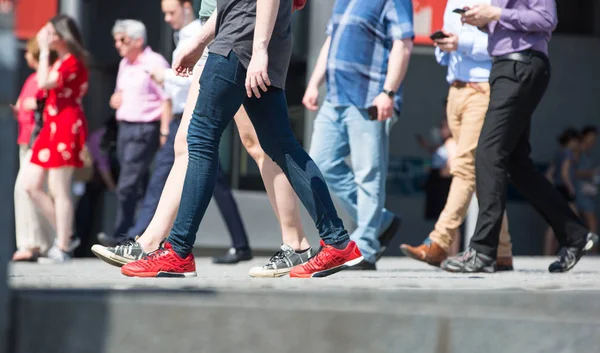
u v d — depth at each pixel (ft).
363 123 45.21
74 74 58.90
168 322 22.85
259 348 22.81
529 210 100.99
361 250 45.19
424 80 102.32
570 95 106.52
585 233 42.80
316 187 31.71
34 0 75.20
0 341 22.41
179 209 31.65
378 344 22.90
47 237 60.34
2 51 22.18
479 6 39.83
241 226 56.39
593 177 97.35
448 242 44.57
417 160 101.71
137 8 77.20
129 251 34.06
